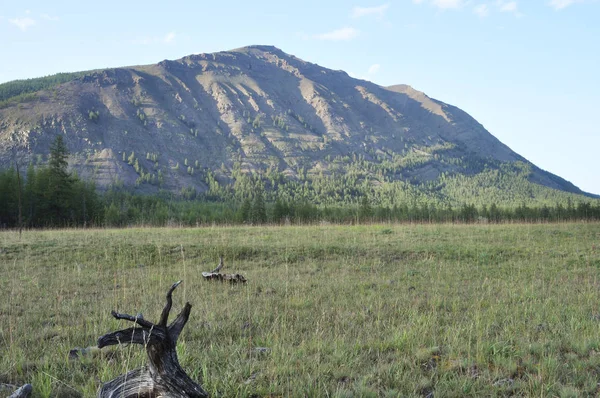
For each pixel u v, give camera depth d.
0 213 52.31
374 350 8.00
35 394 5.98
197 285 14.68
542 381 6.47
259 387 6.16
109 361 7.15
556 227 34.00
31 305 11.70
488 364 7.22
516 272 17.44
